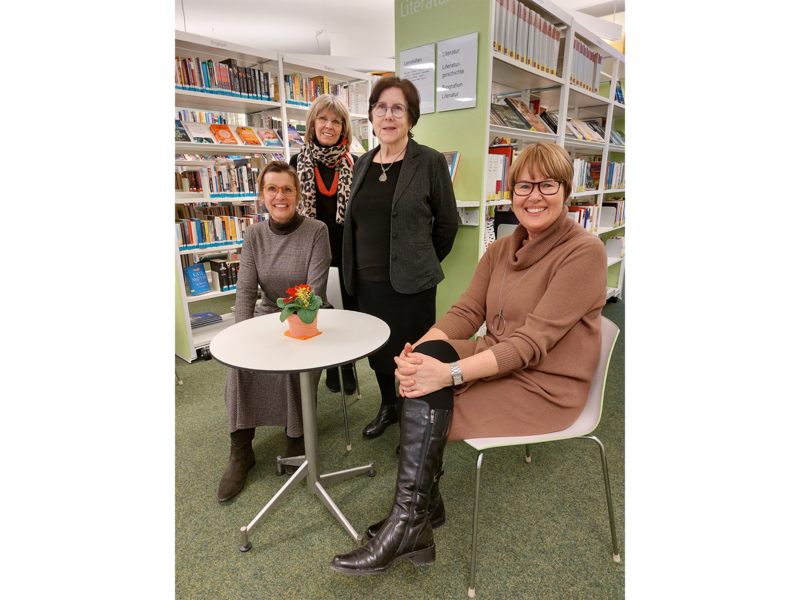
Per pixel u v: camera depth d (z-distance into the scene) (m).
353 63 6.18
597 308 1.35
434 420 1.28
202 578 1.39
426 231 1.95
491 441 1.29
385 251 1.94
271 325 1.72
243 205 4.09
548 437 1.30
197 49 3.22
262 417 1.87
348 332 1.62
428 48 2.48
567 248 1.36
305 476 1.76
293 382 1.85
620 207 4.51
